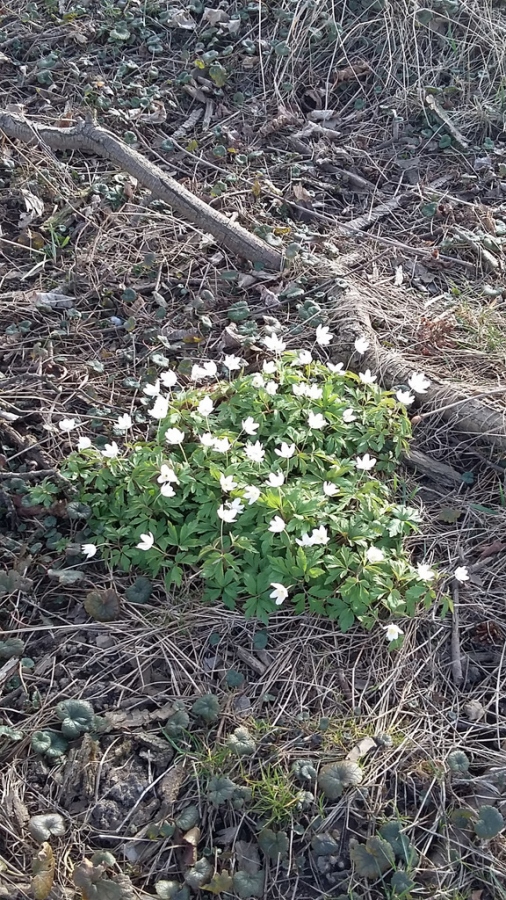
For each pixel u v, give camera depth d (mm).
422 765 1046
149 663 1140
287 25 2191
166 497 1226
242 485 1229
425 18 2178
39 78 2057
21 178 1821
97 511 1257
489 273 1726
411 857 974
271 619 1174
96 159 1913
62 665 1136
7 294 1610
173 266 1698
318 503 1204
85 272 1662
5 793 1016
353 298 1594
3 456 1298
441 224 1851
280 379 1377
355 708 1094
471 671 1147
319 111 2086
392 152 2035
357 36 2188
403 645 1155
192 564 1200
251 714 1087
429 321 1551
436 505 1326
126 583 1217
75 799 1021
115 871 967
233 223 1723
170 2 2217
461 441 1402
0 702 1098
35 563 1226
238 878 961
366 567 1159
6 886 942
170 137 2002
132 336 1551
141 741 1057
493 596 1215
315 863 982
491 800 1024
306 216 1855
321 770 1023
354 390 1419
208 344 1548
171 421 1302
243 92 2119
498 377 1458
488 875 977
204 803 1015
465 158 2021
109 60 2139
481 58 2182
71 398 1422
